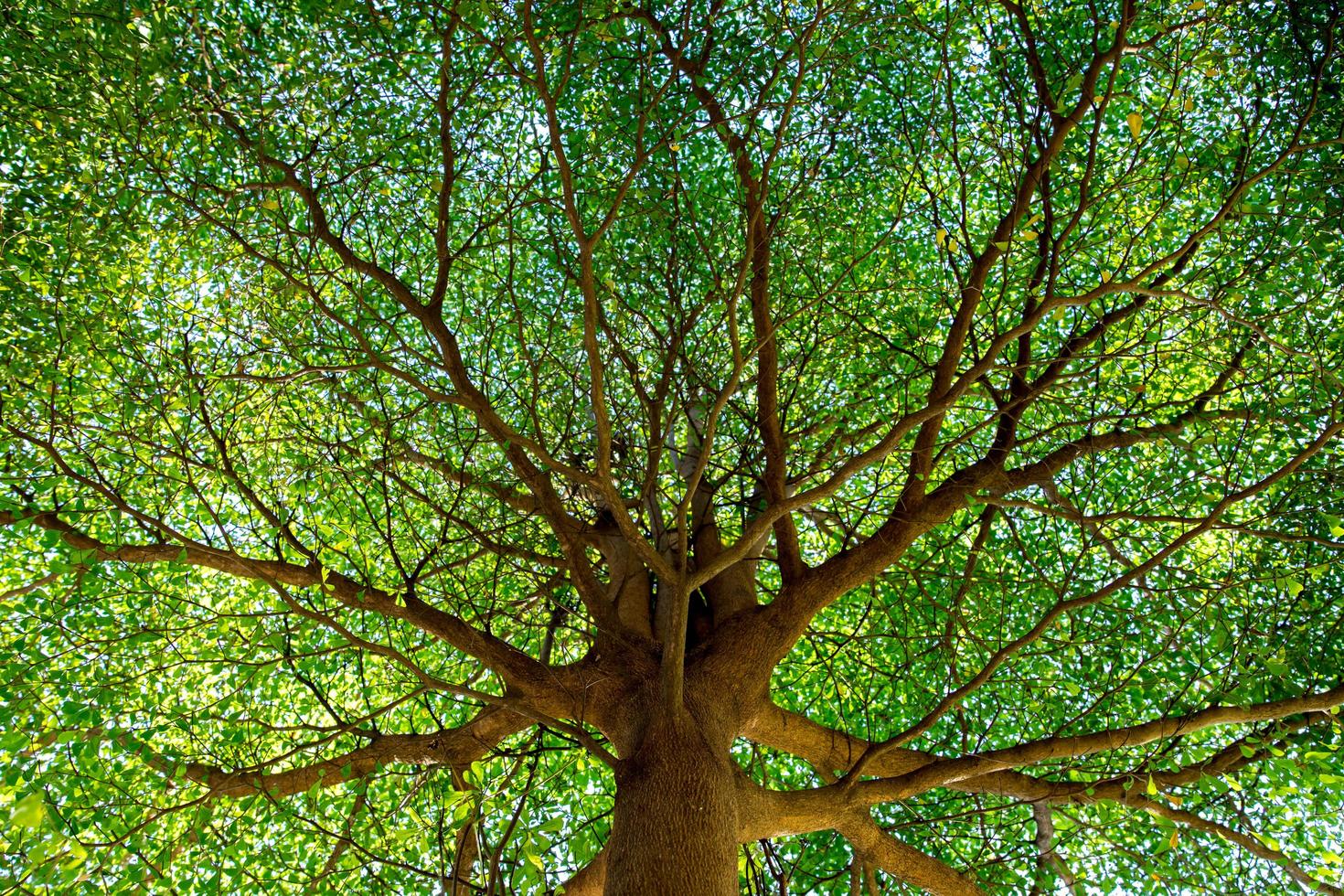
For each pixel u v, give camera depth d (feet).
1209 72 20.45
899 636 26.12
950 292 27.86
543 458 15.76
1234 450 21.65
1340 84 22.71
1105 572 29.22
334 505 24.04
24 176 22.49
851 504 27.78
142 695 21.24
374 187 21.85
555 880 18.86
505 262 25.45
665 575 15.83
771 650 19.19
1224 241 23.20
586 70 20.22
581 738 16.17
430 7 20.38
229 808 19.65
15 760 16.60
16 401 19.44
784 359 25.86
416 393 26.25
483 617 23.44
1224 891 23.72
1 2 19.24
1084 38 25.11
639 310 23.47
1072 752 18.45
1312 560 23.90
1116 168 26.94
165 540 17.56
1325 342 22.50
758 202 15.66
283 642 22.59
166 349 21.48
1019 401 19.58
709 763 16.33
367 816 20.01
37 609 19.47
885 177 25.17
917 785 17.88
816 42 18.71
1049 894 22.71
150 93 17.60
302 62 18.83
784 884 22.20
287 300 20.30
